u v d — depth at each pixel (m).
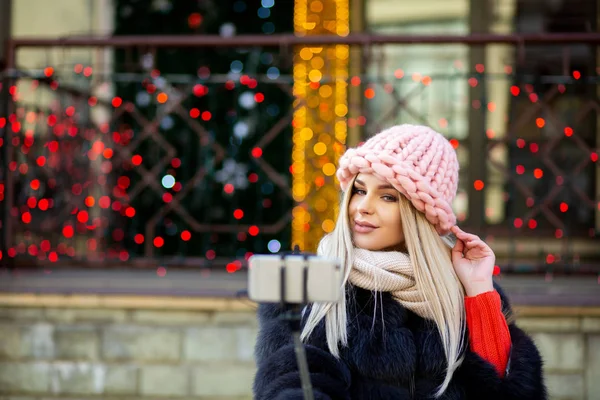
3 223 4.28
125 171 5.68
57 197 4.68
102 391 3.58
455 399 1.66
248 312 3.55
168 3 5.91
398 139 1.78
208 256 4.70
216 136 5.84
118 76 4.35
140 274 4.17
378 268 1.72
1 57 4.90
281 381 1.60
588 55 5.39
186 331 3.57
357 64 5.61
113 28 5.86
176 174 5.79
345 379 1.62
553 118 4.29
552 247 5.25
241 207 5.90
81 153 4.91
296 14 5.77
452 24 5.55
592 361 3.44
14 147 4.20
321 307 1.70
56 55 5.29
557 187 4.28
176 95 5.20
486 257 1.85
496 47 5.50
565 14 5.46
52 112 4.62
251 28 5.96
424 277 1.73
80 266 4.27
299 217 5.45
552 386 3.45
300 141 5.52
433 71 5.57
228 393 3.55
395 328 1.68
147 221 5.78
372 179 1.76
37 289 3.58
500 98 5.44
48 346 3.59
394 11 5.62
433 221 1.76
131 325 3.58
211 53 5.93
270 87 5.80
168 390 3.56
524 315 3.45
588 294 3.53
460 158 5.47
